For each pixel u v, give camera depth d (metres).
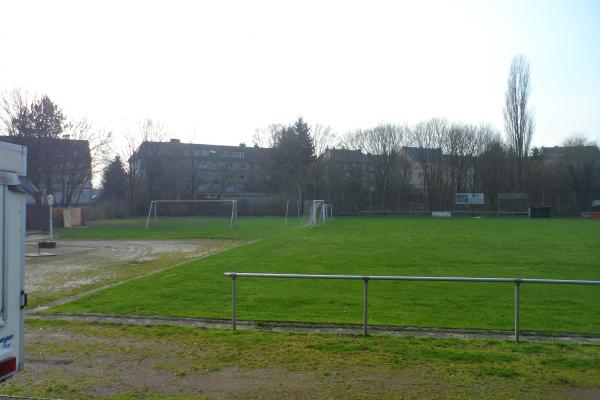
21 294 4.28
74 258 19.30
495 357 6.25
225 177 84.56
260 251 20.45
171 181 68.75
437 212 62.56
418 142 70.38
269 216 61.88
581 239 26.33
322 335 7.40
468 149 68.56
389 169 70.25
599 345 6.95
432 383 5.36
